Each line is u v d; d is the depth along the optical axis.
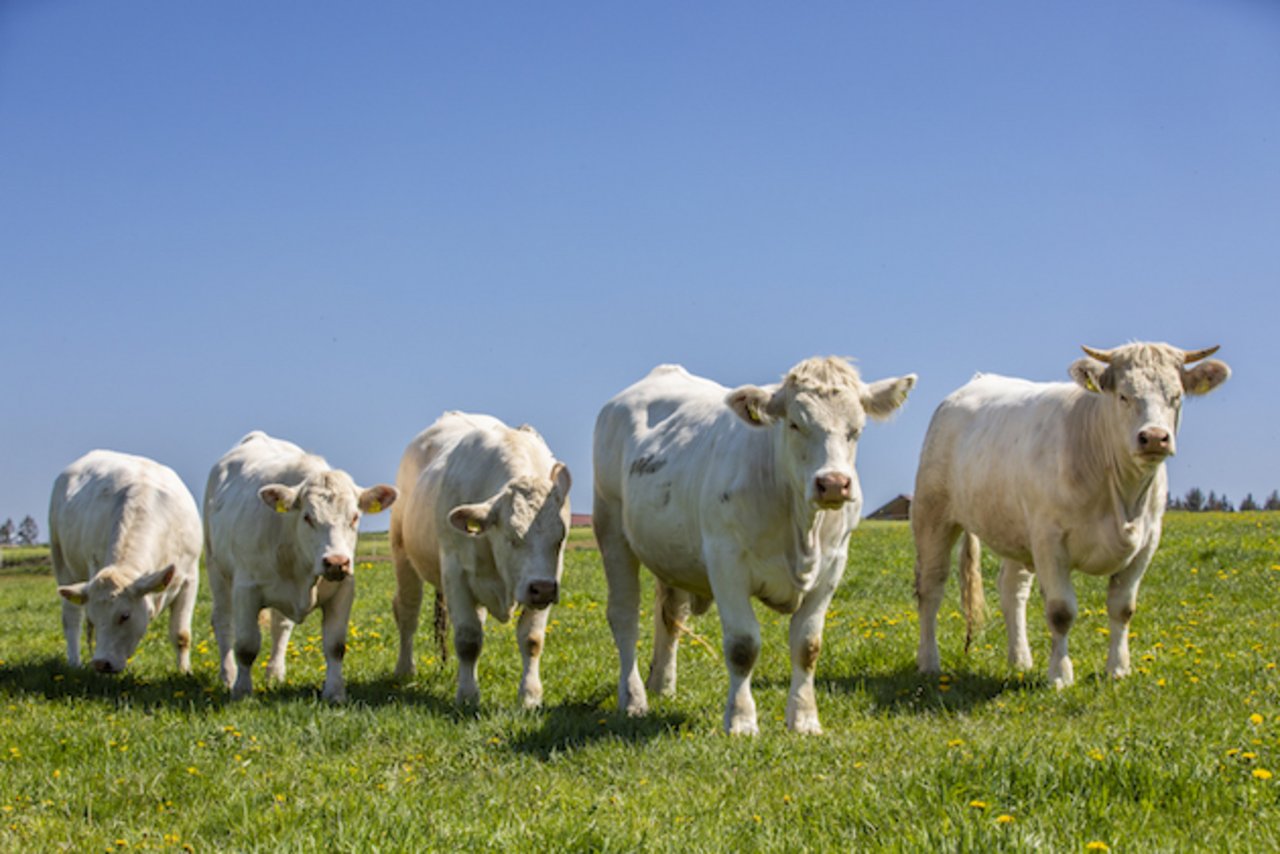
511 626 15.18
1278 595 14.44
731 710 8.43
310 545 10.38
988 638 12.69
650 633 14.30
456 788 6.67
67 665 12.21
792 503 8.27
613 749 7.48
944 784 5.82
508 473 10.30
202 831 6.14
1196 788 5.57
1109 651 10.20
